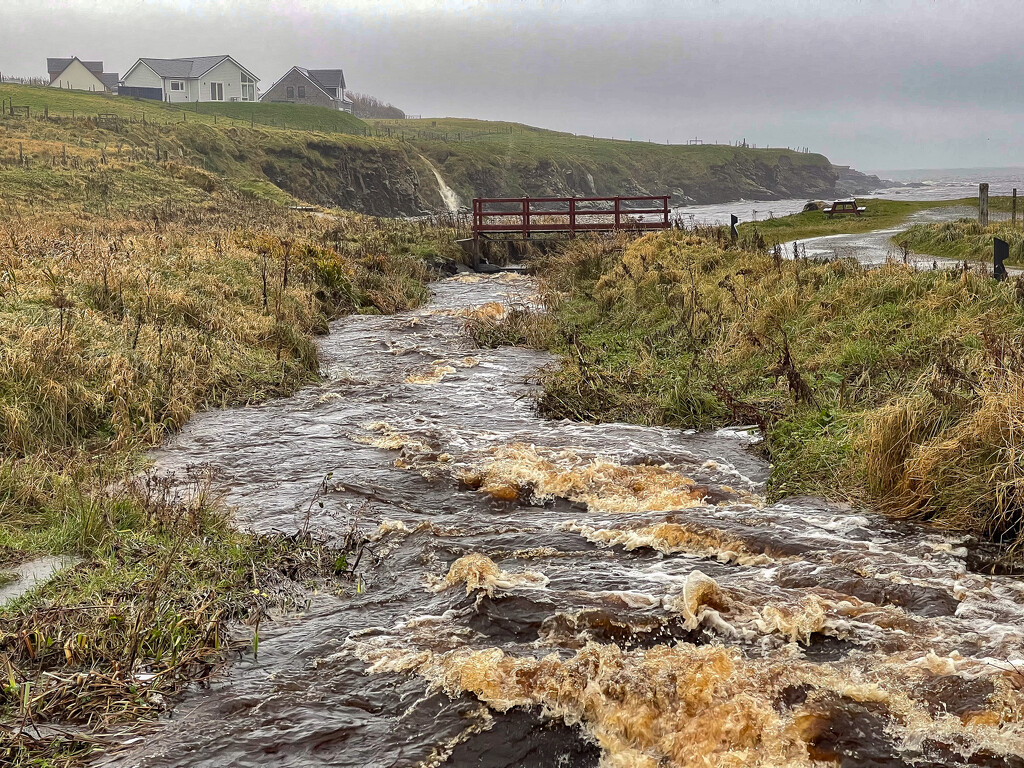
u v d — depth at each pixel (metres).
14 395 8.70
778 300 12.75
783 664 4.21
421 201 87.06
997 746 3.56
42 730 3.93
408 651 4.64
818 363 10.17
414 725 4.02
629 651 4.44
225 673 4.51
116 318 11.78
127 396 9.56
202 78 107.38
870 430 7.25
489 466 8.02
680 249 19.83
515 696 4.16
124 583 5.26
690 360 11.51
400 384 12.02
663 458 8.30
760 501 7.04
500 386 11.95
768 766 3.56
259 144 71.19
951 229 21.31
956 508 6.31
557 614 4.88
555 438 9.14
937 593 5.00
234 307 13.96
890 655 4.29
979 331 9.03
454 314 18.14
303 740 3.91
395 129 128.88
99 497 6.52
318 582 5.71
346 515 6.98
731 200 136.00
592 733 3.93
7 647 4.50
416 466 8.21
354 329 16.56
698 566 5.69
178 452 8.84
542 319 15.83
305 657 4.68
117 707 4.13
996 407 6.56
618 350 13.04
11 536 5.94
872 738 3.67
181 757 3.78
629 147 140.12
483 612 5.01
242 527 6.68
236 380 11.27
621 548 6.10
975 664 4.09
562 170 112.94
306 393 11.52
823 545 5.79
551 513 7.02
